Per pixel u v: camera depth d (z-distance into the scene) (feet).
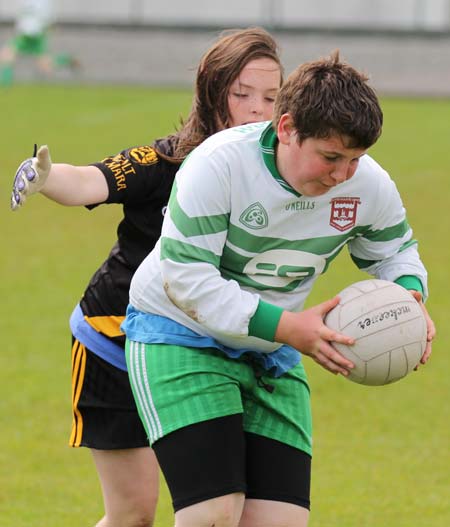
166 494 68.59
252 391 43.60
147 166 48.47
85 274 124.16
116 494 51.85
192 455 41.34
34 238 141.59
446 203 161.79
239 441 42.09
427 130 228.02
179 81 319.47
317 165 39.58
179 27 329.52
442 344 100.58
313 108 38.60
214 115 49.98
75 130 217.77
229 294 40.83
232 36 50.03
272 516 42.78
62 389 87.81
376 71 317.01
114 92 285.23
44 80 318.04
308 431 44.65
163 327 42.96
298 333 40.98
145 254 50.55
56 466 72.54
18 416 81.66
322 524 62.80
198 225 40.91
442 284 119.75
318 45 324.19
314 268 43.24
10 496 67.00
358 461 73.77
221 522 40.91
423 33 314.76
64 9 359.05
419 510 65.21
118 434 50.93
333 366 41.60
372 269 46.03
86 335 51.47
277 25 346.54
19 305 111.34
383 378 42.37
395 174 181.98
